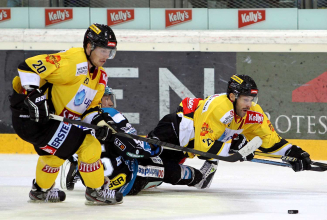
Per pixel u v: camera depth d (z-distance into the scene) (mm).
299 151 11602
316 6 20281
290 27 20156
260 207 8914
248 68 19688
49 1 20531
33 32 19859
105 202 9102
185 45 19688
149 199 10078
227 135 11172
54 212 8203
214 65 19703
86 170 8953
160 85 19734
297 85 19516
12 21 20375
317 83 19500
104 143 10516
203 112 10797
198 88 19734
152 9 20312
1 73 19641
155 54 19734
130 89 19734
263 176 14648
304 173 15398
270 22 20172
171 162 11383
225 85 19734
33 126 8516
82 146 8906
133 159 10562
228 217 7699
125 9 20344
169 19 20344
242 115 10883
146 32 19891
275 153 11750
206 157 11055
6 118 19547
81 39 19812
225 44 19672
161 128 11531
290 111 19547
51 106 8711
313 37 19500
